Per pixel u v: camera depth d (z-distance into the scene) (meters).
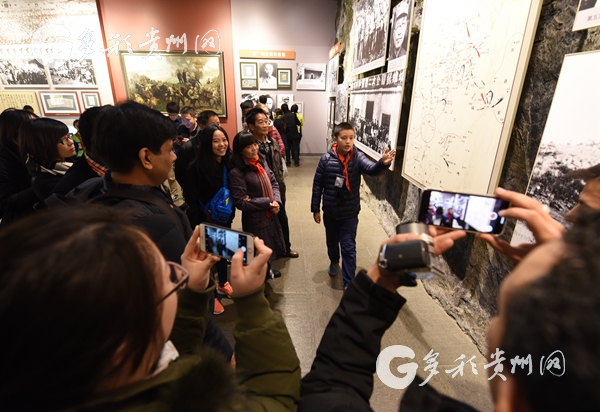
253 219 2.29
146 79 7.29
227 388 0.38
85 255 0.28
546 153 1.30
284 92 7.86
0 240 0.30
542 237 0.54
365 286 0.54
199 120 3.18
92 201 0.89
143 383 0.34
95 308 0.27
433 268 0.49
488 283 1.86
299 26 7.41
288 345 0.56
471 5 1.80
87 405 0.29
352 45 5.25
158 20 6.96
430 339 2.02
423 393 0.44
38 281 0.26
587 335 0.20
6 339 0.26
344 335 0.54
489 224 0.73
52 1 6.49
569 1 1.28
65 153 1.65
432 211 0.77
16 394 0.27
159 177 1.00
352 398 0.48
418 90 2.56
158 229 0.87
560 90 1.23
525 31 1.41
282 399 0.51
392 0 3.27
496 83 1.60
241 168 2.20
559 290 0.23
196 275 0.67
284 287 2.60
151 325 0.33
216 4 7.05
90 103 7.26
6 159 1.81
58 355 0.26
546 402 0.23
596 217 0.28
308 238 3.53
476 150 1.79
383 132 3.49
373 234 3.67
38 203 1.66
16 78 6.88
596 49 1.16
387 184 3.73
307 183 5.89
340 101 6.27
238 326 0.57
